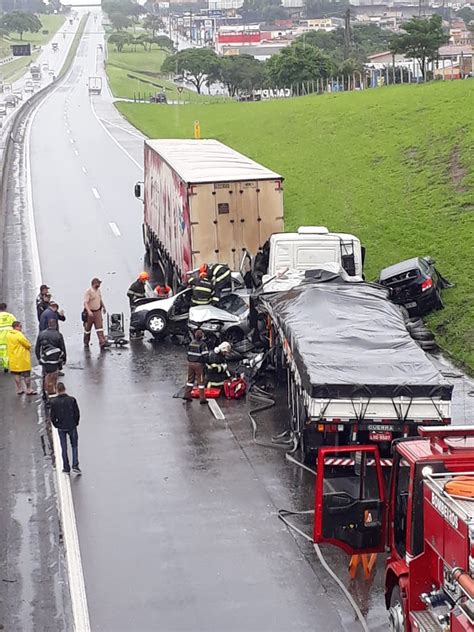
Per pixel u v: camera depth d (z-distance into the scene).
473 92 52.28
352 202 40.34
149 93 130.00
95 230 39.47
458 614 9.02
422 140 46.34
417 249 31.64
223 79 143.12
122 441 18.41
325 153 51.03
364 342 17.42
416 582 10.20
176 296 24.97
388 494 11.63
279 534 14.59
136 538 14.52
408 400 15.55
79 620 12.33
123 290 30.09
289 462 17.20
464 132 44.66
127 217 42.22
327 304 19.52
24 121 86.62
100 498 15.93
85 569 13.63
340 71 100.06
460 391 20.64
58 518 15.37
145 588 13.09
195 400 20.69
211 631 12.02
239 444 18.14
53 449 18.08
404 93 58.22
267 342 22.45
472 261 29.19
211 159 28.86
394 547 11.33
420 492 10.20
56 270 32.75
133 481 16.56
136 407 20.30
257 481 16.48
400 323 18.73
